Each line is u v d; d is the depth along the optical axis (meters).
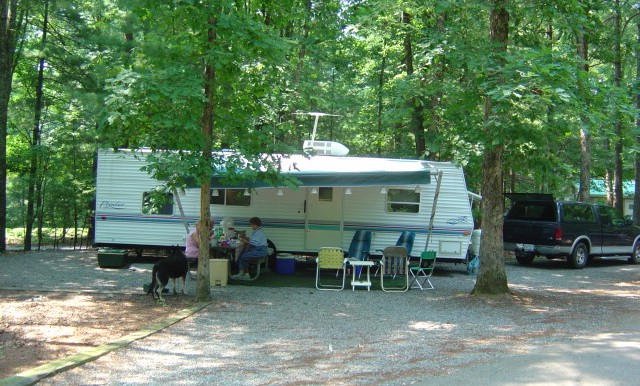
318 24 17.17
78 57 18.17
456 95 10.28
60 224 22.98
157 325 7.70
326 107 21.52
